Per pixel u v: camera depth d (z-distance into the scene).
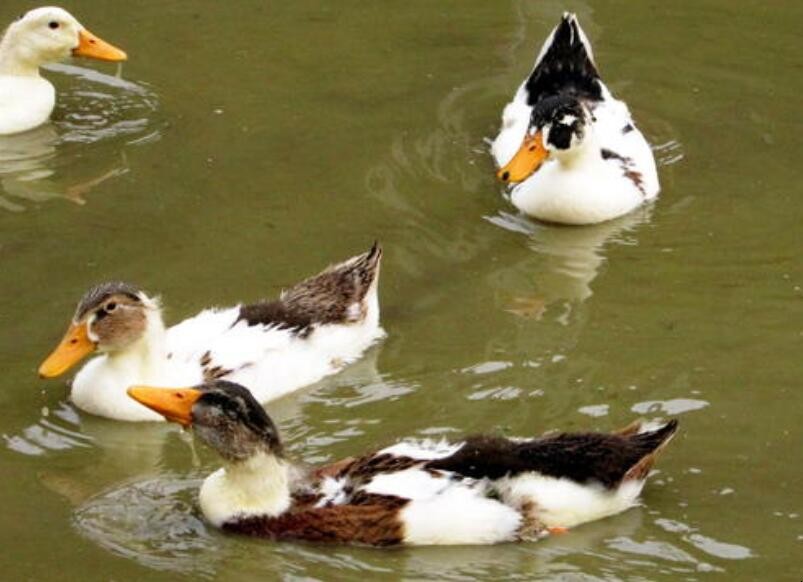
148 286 16.30
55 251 17.00
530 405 14.23
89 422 14.27
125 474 13.48
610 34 22.28
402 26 22.41
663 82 21.16
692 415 14.00
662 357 14.97
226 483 12.58
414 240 17.38
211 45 21.77
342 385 14.75
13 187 18.33
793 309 15.86
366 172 18.77
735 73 21.34
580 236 17.59
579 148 17.80
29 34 19.64
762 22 22.58
